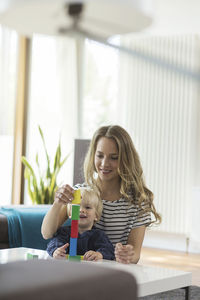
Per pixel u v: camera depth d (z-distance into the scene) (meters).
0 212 3.02
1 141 5.52
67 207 2.17
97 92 6.11
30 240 2.94
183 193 5.50
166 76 5.59
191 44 5.46
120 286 0.89
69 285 0.81
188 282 1.76
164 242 5.67
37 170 5.80
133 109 5.78
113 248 2.05
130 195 2.15
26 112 5.76
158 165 5.62
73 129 6.09
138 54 0.84
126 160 2.11
